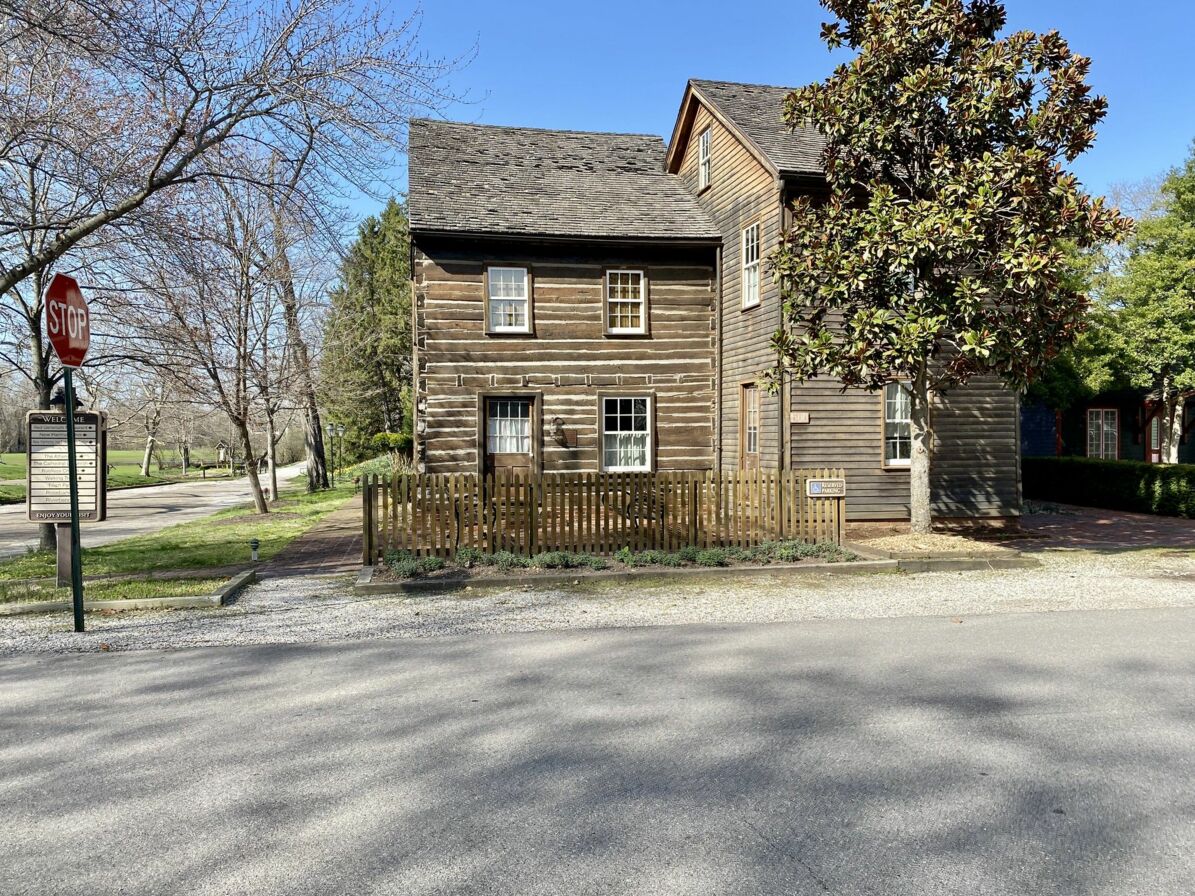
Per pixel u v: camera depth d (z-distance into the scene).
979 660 5.89
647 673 5.59
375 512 10.14
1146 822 3.37
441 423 15.36
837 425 13.82
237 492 34.16
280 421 40.75
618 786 3.72
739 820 3.38
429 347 15.33
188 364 15.55
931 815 3.43
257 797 3.65
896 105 10.72
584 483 10.55
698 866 3.02
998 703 4.89
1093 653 6.09
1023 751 4.13
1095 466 19.81
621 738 4.34
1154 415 27.31
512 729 4.49
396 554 10.04
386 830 3.32
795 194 13.59
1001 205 10.23
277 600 8.52
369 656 6.11
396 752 4.17
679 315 16.34
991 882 2.91
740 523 11.02
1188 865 3.03
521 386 15.69
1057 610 7.80
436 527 10.27
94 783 3.82
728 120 15.37
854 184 12.36
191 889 2.89
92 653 6.28
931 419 14.18
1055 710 4.76
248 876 2.97
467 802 3.57
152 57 8.12
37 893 2.87
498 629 7.04
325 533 15.43
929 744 4.23
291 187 9.34
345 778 3.84
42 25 7.63
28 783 3.83
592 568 9.80
